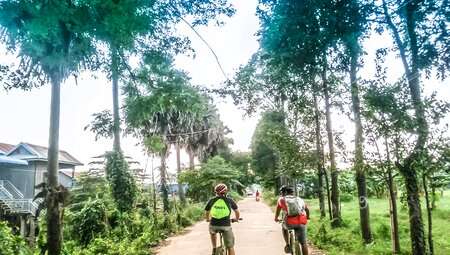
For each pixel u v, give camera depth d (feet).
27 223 84.12
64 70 25.32
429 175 28.55
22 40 18.84
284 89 44.34
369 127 28.66
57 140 31.81
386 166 30.45
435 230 48.88
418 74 29.14
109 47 27.84
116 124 54.49
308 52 34.42
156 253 36.99
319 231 40.50
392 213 33.65
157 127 86.63
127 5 18.48
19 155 110.93
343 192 117.70
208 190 116.06
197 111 53.83
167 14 26.48
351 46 34.17
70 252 33.60
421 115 26.50
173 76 48.93
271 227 57.16
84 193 83.76
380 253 33.68
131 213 54.85
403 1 30.71
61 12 16.40
